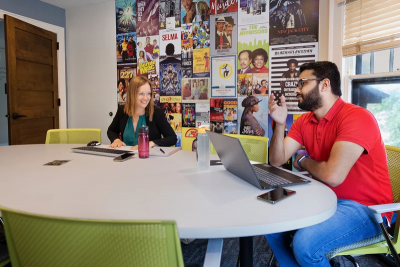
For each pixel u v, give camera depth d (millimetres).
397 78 2148
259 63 3105
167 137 2201
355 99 2553
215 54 3295
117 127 2486
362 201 1221
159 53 3562
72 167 1358
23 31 3396
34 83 3588
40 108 3699
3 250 1019
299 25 2914
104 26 3826
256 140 1823
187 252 1859
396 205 987
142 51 3646
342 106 1323
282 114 1424
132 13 3664
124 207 820
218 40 3270
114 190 986
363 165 1203
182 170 1292
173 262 511
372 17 2305
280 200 871
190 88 3439
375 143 1187
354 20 2441
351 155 1133
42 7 3750
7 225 567
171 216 751
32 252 562
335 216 1085
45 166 1382
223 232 680
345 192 1246
